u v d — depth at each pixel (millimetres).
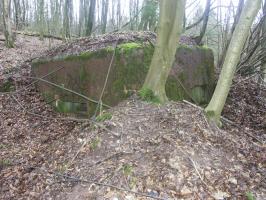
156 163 4730
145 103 6262
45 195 4793
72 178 4887
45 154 6055
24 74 10312
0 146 6684
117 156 5004
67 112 7938
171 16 6098
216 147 5324
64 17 16938
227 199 4203
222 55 11070
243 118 7727
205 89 8266
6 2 14461
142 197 4227
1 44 15156
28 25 26828
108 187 4477
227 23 11648
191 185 4359
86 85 7422
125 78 6672
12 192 5086
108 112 6348
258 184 4574
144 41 7477
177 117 5883
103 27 16828
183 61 7539
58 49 8945
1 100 8906
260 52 10719
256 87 9539
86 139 5781
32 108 8484
